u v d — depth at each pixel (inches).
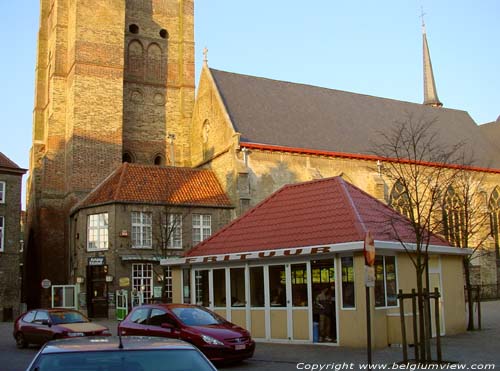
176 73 2014.0
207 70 1787.6
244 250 891.4
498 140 2133.4
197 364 257.9
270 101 1791.3
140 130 1921.8
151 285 1473.9
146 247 1482.5
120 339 277.7
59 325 869.8
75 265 1585.9
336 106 1920.5
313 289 814.5
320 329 801.6
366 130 1857.8
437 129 2037.4
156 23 2004.2
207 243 978.7
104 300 1462.8
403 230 876.6
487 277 1878.7
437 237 935.0
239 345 644.7
